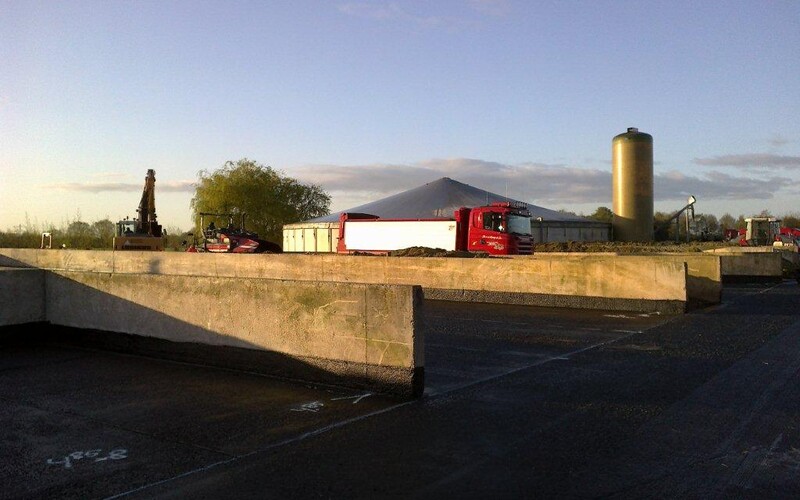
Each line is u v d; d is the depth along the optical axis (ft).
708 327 43.34
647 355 33.01
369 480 16.07
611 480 15.94
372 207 217.77
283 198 256.11
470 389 25.64
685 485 15.64
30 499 15.21
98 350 35.17
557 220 214.90
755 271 93.50
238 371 29.30
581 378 27.61
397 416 21.81
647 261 52.13
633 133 230.48
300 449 18.48
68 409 23.04
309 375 27.02
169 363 31.42
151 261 84.07
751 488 15.44
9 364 31.30
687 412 22.09
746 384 26.27
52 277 37.83
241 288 29.27
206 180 240.73
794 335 39.60
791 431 19.92
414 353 24.09
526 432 19.93
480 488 15.49
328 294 26.45
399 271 64.03
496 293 58.54
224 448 18.66
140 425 21.06
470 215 112.37
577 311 52.37
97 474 16.74
